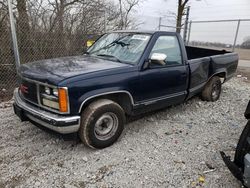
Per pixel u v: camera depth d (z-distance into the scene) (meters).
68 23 7.50
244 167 2.36
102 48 4.44
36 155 3.31
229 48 14.63
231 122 4.63
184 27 15.52
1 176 2.87
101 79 3.24
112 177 2.90
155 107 4.13
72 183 2.79
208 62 5.15
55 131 3.16
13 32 5.62
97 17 8.52
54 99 3.04
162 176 2.94
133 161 3.22
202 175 2.98
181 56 4.42
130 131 4.08
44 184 2.76
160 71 3.96
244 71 10.85
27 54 6.65
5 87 6.20
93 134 3.29
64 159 3.24
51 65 3.60
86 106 3.27
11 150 3.40
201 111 5.15
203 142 3.80
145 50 3.80
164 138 3.87
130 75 3.54
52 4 7.28
